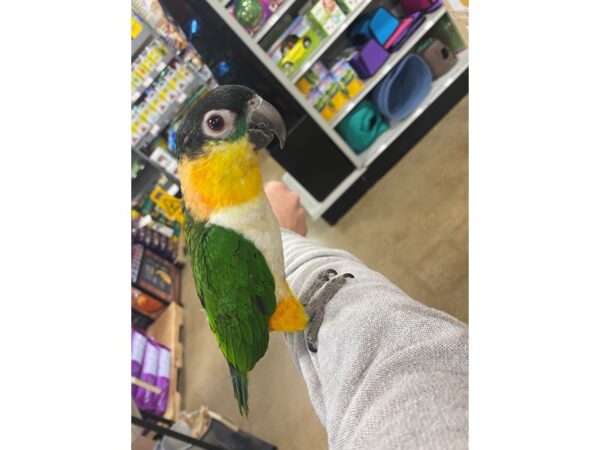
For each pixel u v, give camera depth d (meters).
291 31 1.79
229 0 1.69
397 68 1.94
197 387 2.13
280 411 1.75
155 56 1.94
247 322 0.62
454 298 1.73
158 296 2.40
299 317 0.64
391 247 1.95
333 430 0.47
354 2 1.76
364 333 0.52
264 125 0.61
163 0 1.61
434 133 2.07
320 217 2.12
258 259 0.61
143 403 1.90
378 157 2.08
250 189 0.61
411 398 0.42
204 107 0.60
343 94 1.97
